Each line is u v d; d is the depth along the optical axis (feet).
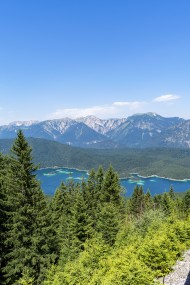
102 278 84.99
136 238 144.25
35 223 127.85
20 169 129.59
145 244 108.88
